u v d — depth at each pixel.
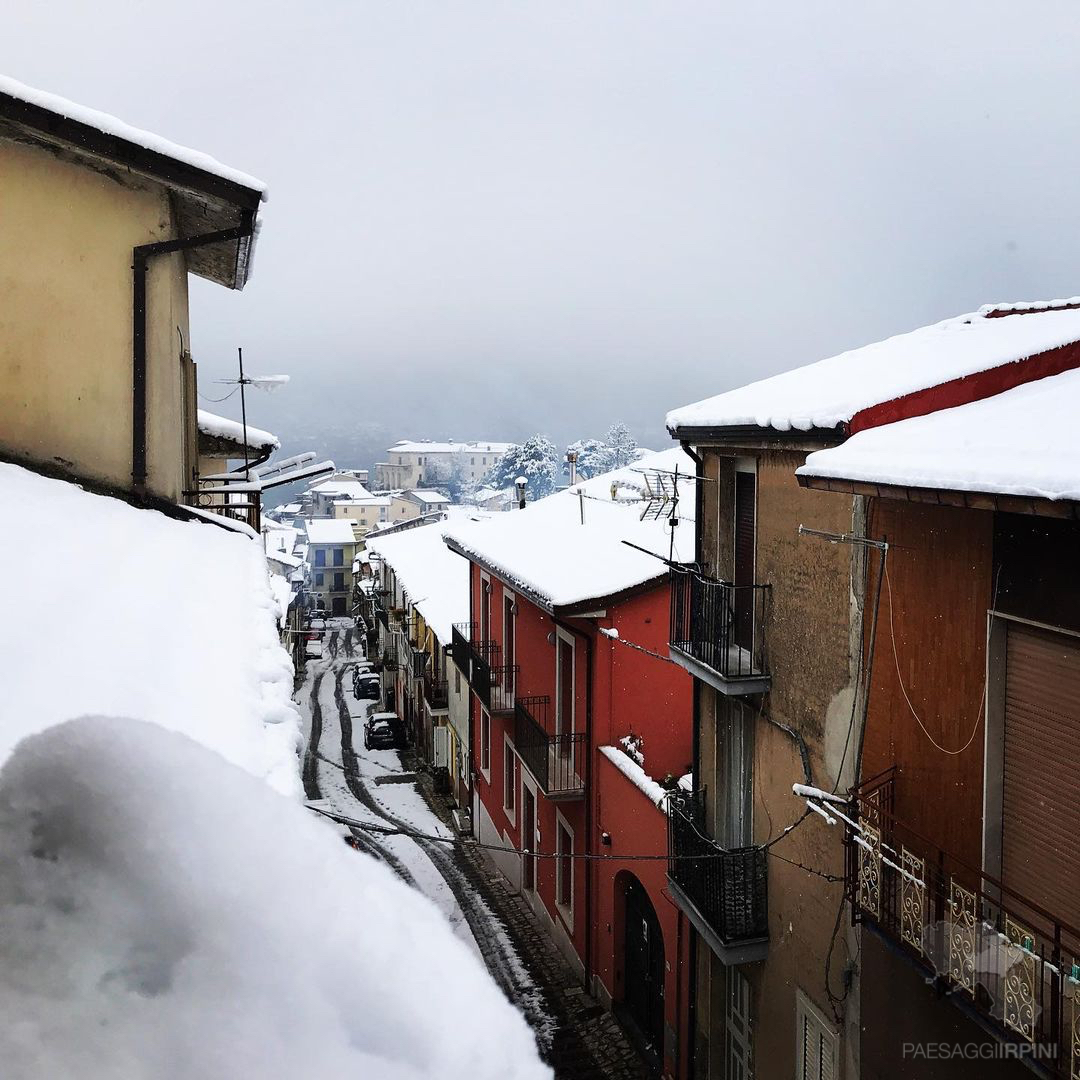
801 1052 9.45
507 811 20.25
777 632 9.76
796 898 9.48
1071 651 6.12
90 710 2.62
